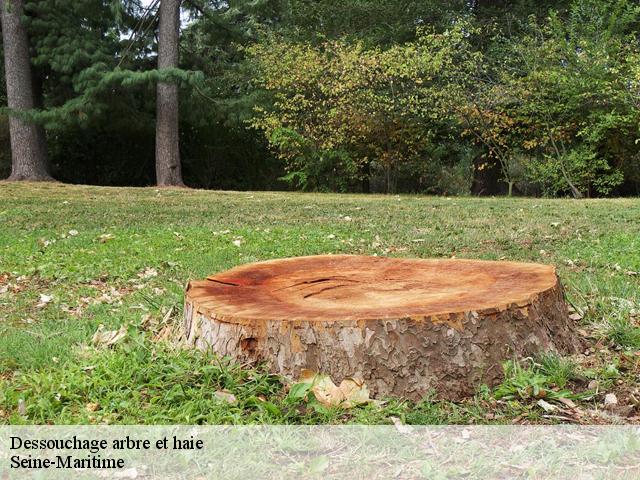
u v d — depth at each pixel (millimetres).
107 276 6086
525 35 16688
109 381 3068
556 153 16406
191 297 3461
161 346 3541
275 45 17984
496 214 10344
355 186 19375
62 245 7746
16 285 5793
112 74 16344
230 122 18672
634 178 16969
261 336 3059
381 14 19375
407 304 3188
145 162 21297
